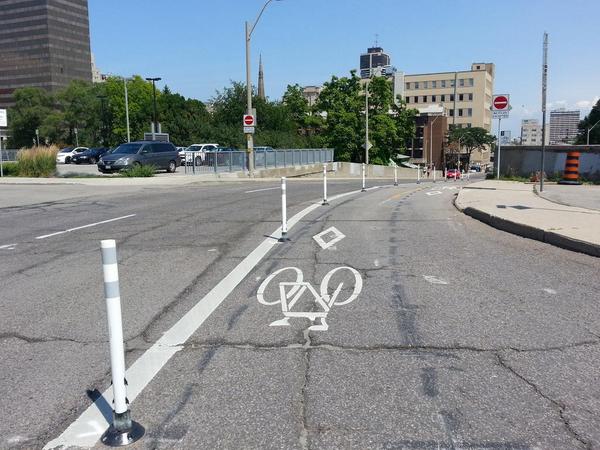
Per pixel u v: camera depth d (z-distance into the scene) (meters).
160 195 19.14
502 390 3.80
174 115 74.50
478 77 135.25
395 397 3.71
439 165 107.94
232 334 4.93
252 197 17.86
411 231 10.36
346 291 6.26
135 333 4.98
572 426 3.32
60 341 4.85
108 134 85.38
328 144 68.62
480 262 7.66
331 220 11.96
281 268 7.42
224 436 3.25
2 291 6.55
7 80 148.62
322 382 3.94
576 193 16.20
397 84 111.62
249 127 31.09
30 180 27.25
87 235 10.56
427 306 5.68
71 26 149.88
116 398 3.19
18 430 3.35
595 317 5.30
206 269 7.47
